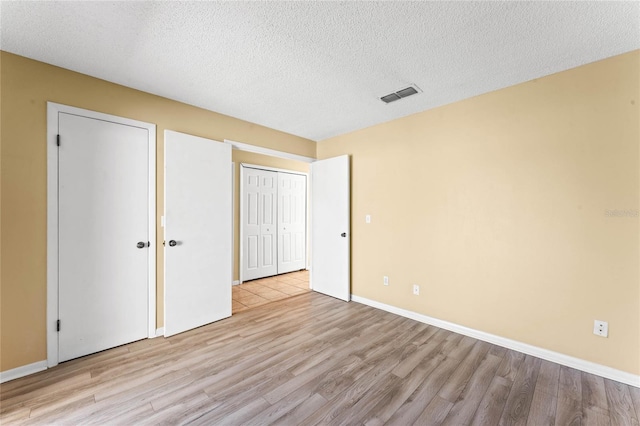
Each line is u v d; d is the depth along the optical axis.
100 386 1.84
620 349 1.91
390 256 3.27
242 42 1.82
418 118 3.02
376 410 1.63
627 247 1.89
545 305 2.21
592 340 2.01
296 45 1.85
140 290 2.51
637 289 1.85
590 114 2.02
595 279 2.00
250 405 1.67
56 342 2.09
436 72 2.19
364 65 2.09
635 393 1.78
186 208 2.73
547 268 2.20
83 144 2.22
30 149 2.00
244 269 4.65
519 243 2.34
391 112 3.03
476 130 2.59
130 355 2.25
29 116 1.99
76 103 2.18
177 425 1.51
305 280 4.79
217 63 2.07
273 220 5.12
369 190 3.51
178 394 1.76
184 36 1.75
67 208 2.14
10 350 1.92
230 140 3.16
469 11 1.52
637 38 1.73
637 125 1.85
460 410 1.64
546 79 2.21
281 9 1.51
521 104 2.33
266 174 5.02
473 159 2.61
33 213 2.01
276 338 2.57
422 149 2.98
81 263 2.21
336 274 3.80
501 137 2.44
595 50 1.87
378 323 2.93
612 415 1.59
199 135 2.90
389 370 2.04
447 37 1.75
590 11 1.50
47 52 1.93
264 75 2.25
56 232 2.09
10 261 1.93
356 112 3.03
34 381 1.88
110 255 2.35
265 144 3.52
